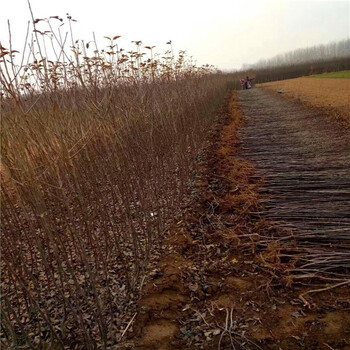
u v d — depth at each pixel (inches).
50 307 104.0
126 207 120.2
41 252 86.7
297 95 770.2
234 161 264.7
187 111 251.1
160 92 188.5
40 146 84.6
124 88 145.6
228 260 131.8
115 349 91.2
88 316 101.3
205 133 378.9
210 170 247.9
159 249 139.2
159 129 175.0
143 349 91.4
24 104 88.7
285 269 120.2
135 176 139.0
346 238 133.3
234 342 93.0
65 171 95.5
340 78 1328.7
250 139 355.3
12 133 79.1
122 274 121.0
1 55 74.7
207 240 147.9
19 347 88.5
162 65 232.2
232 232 150.9
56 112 97.9
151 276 120.4
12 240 88.3
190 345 93.0
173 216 168.2
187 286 117.3
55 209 114.8
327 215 152.9
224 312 104.7
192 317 103.7
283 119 473.1
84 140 111.5
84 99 112.5
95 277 103.3
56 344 88.5
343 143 276.8
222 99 856.9
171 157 190.2
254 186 200.2
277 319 99.9
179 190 188.5
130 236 145.8
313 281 115.0
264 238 142.3
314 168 221.6
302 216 155.4
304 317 99.3
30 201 89.1
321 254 125.5
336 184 185.8
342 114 395.9
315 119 421.7
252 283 117.0
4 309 91.1
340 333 91.5
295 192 184.1
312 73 2364.7
